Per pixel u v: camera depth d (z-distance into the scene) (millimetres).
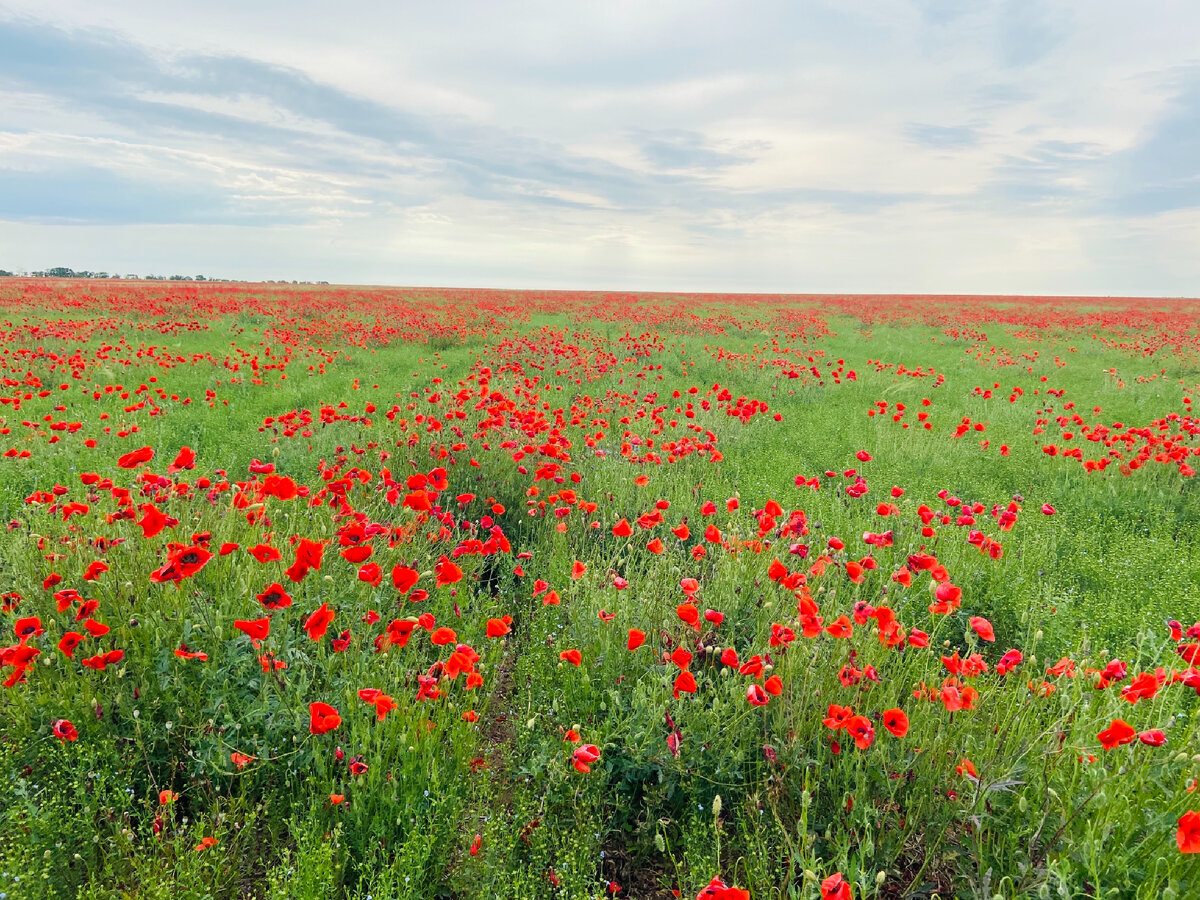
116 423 7852
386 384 11523
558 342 14852
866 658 2836
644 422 8062
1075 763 2240
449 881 2219
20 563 3301
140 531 3320
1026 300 58469
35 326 14898
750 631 3543
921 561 2707
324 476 4594
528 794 2582
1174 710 2625
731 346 18828
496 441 6070
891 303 46938
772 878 2113
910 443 7953
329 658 2770
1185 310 40562
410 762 2381
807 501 5715
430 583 3641
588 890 2264
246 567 3176
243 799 2318
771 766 2402
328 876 2010
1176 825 1967
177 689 2605
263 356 13953
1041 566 4648
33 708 2527
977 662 2441
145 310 20688
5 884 1875
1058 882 1881
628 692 2967
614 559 4027
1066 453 6531
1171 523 5691
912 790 2359
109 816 2268
